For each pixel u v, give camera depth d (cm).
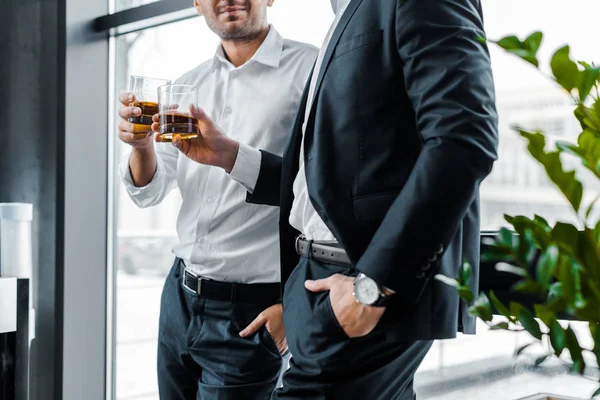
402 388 153
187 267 211
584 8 185
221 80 218
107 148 333
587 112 71
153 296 339
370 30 137
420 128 128
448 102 122
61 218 318
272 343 195
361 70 137
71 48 319
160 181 219
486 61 128
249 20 206
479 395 214
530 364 201
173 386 214
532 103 195
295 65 209
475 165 119
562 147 69
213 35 289
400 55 131
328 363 139
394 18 134
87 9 324
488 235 189
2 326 252
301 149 165
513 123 199
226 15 205
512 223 73
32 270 326
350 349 138
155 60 312
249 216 202
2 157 316
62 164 318
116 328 333
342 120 138
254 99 208
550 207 191
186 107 178
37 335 325
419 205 120
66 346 319
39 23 325
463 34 126
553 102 190
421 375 229
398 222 122
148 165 214
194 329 205
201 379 208
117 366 332
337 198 138
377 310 130
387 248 123
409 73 129
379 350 139
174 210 339
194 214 212
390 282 122
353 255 135
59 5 320
